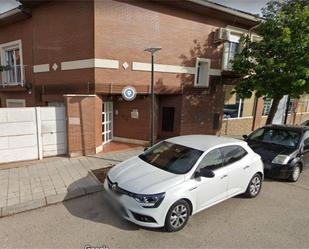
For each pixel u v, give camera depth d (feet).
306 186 21.34
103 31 27.76
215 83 40.24
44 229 13.25
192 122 38.19
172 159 15.52
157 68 32.71
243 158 17.40
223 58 40.24
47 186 18.53
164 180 13.44
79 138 26.50
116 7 28.19
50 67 32.71
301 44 27.66
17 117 23.34
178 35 33.94
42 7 31.89
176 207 13.20
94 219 14.38
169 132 37.99
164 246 12.00
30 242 12.09
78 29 28.45
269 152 22.80
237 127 47.39
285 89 29.84
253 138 26.48
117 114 35.86
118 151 29.94
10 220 14.15
